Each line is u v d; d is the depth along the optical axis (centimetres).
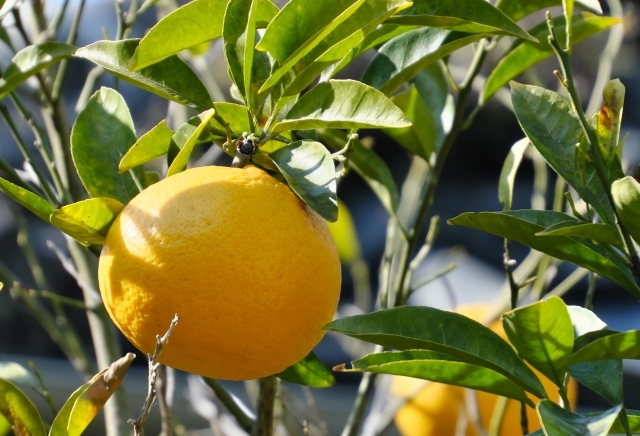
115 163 75
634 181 65
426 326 70
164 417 83
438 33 76
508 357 70
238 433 110
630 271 71
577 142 72
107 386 69
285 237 66
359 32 68
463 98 85
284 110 72
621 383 72
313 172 68
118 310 68
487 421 98
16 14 89
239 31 70
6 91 79
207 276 66
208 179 67
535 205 106
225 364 67
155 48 70
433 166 86
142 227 67
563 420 64
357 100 67
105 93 76
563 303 65
